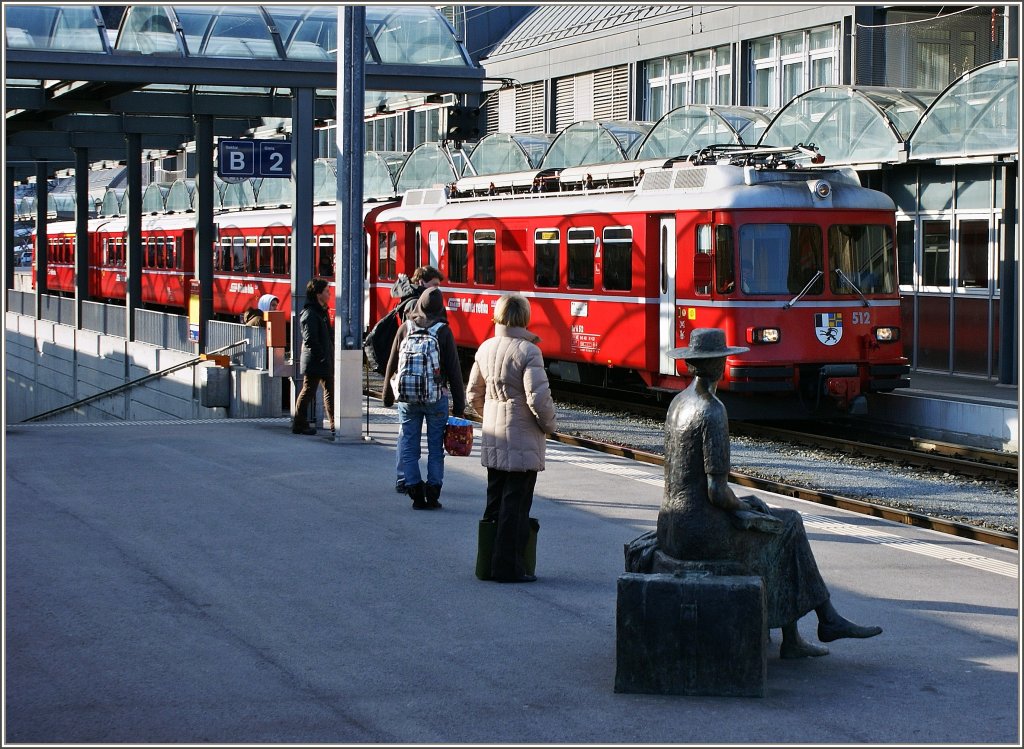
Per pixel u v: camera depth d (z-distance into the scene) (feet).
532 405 29.55
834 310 62.69
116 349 99.66
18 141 111.24
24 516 36.50
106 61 67.05
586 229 70.69
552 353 74.23
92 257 165.78
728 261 61.67
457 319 83.56
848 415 63.57
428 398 37.24
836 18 104.94
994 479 50.29
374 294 94.63
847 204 63.26
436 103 77.15
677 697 22.41
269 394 65.87
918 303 82.89
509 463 29.89
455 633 26.05
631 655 22.53
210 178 85.97
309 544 33.60
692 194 63.41
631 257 67.05
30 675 23.07
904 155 76.07
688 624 22.43
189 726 20.57
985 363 77.46
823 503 44.93
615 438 61.26
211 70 67.05
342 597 28.66
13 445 50.29
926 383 74.54
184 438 53.06
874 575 31.37
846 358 63.00
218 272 125.39
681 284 64.13
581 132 103.86
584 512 38.50
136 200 101.19
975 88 72.08
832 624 24.66
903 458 54.85
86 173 115.55
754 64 116.16
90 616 26.84
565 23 143.33
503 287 78.33
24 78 67.10
